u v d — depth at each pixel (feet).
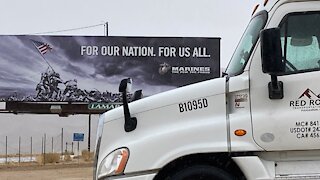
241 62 21.54
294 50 20.49
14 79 120.78
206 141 20.12
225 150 19.92
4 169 103.86
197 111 20.74
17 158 167.63
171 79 121.39
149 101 21.22
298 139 19.88
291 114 19.99
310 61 20.38
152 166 20.08
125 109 20.93
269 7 21.29
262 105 20.24
